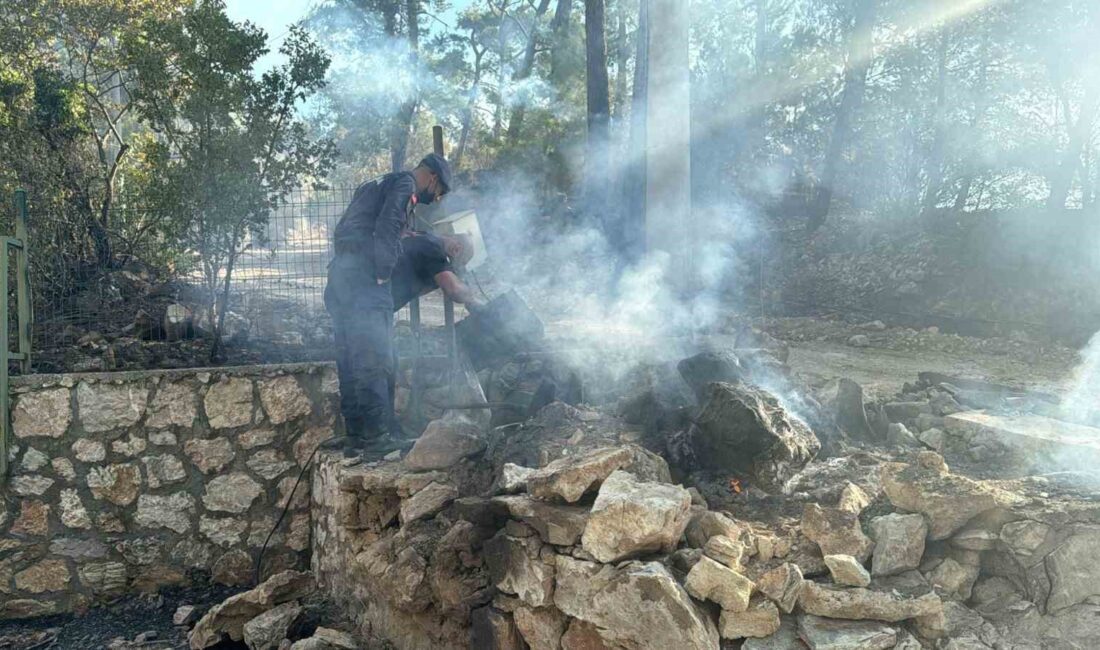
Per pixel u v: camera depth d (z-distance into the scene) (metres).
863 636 2.71
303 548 5.76
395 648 4.25
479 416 5.22
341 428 5.86
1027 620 2.79
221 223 6.28
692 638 2.72
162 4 10.18
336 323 5.13
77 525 5.62
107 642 5.16
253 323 6.90
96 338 6.40
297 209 6.74
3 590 5.55
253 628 4.64
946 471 3.14
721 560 2.93
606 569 3.00
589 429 4.36
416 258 5.23
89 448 5.61
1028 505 2.96
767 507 3.44
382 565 4.20
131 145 8.58
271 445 5.78
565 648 3.19
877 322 12.02
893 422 4.62
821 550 3.04
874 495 3.30
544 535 3.29
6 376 5.45
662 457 3.76
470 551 3.76
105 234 6.96
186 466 5.71
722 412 3.66
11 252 5.70
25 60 9.84
